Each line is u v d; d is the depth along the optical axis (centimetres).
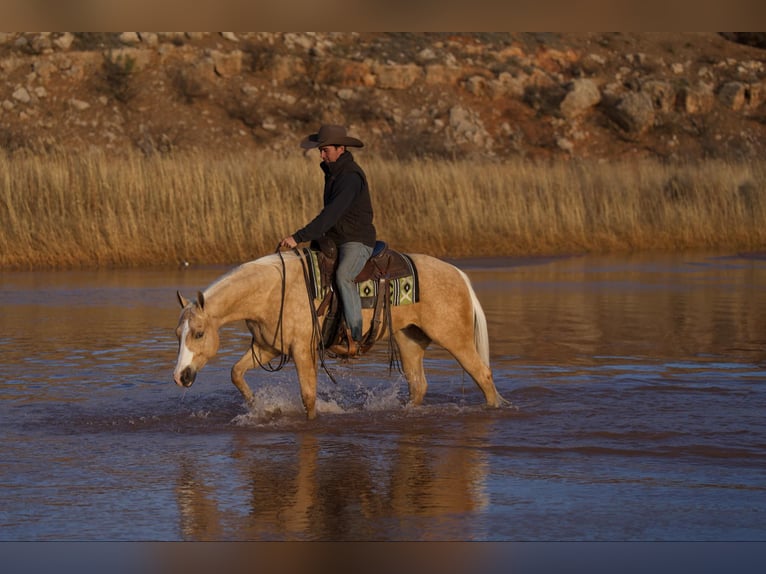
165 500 773
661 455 899
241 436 970
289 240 984
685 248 3016
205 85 4766
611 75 5412
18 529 710
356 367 1336
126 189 2659
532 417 1038
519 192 2995
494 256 2739
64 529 710
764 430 980
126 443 941
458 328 1060
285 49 5038
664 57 5606
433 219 2808
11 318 1702
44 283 2166
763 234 3081
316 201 2753
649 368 1285
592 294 2030
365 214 1024
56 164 2709
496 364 1315
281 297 1005
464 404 1105
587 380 1213
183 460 884
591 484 815
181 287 2086
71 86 4684
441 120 4884
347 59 5019
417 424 1013
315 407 1043
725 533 705
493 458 891
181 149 4447
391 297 1029
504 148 4869
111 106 4631
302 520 729
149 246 2528
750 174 3444
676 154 4978
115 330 1584
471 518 732
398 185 2922
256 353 1052
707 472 849
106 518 733
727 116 5262
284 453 907
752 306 1861
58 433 977
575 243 2916
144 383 1205
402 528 713
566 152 4900
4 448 922
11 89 4641
